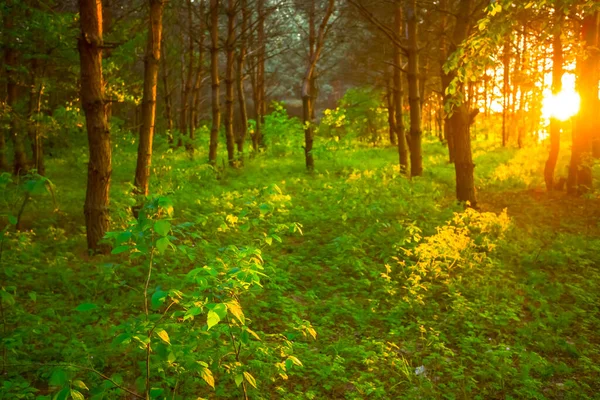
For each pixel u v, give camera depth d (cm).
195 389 445
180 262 799
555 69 1380
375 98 3472
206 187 1519
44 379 457
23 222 1020
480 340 571
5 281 670
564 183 1487
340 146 2655
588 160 1328
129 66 2056
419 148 1636
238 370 345
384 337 596
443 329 613
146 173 1008
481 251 906
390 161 2305
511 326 623
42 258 811
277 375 486
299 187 1591
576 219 1141
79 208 1163
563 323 624
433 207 1184
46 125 1327
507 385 488
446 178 1695
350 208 1166
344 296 707
